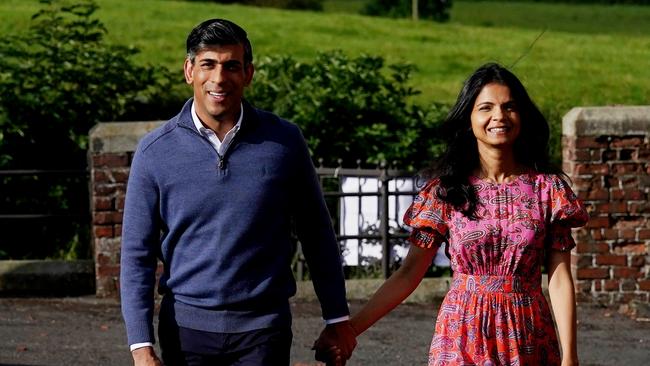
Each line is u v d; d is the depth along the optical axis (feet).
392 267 38.75
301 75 47.67
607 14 196.03
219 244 17.25
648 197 36.09
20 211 43.70
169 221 17.49
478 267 17.52
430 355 17.79
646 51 90.79
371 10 171.12
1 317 34.17
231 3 139.44
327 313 18.24
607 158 36.04
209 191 17.25
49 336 32.12
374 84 46.78
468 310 17.43
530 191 17.70
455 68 79.77
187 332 17.46
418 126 45.44
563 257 17.76
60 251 43.29
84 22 49.73
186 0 124.47
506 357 17.26
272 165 17.42
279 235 17.58
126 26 87.25
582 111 36.06
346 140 44.96
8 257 43.11
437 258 39.06
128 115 47.65
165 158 17.39
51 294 37.11
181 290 17.48
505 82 17.70
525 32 105.09
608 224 36.19
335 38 91.81
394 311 35.83
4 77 45.24
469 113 17.89
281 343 17.52
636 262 36.24
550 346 17.48
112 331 32.83
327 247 18.25
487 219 17.52
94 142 36.27
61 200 43.96
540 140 17.94
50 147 45.29
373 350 31.17
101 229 36.58
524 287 17.48
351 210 39.14
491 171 17.83
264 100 47.06
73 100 46.21
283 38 88.89
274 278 17.47
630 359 30.45
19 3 92.38
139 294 17.53
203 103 17.33
